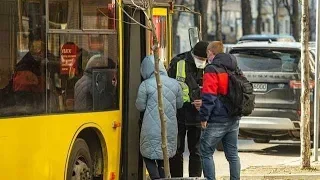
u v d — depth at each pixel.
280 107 33.06
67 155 17.78
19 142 15.94
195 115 22.06
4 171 15.43
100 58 19.42
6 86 15.70
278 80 33.06
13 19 15.95
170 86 20.41
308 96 27.34
